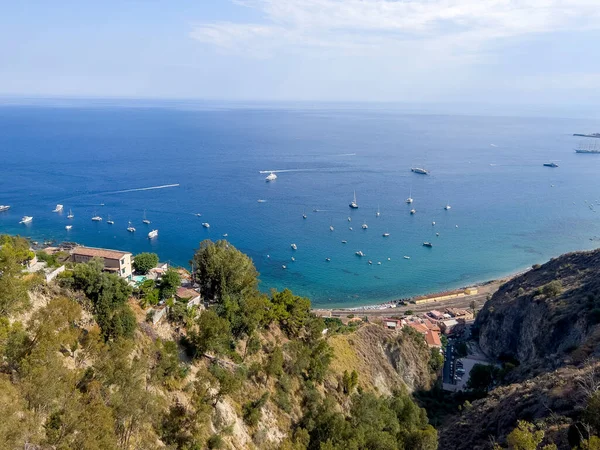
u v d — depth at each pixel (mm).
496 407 69000
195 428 46750
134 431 39531
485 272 183125
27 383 32062
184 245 190750
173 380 51312
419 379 104812
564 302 105688
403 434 66938
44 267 57562
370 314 144125
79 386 38219
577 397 56062
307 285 165625
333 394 73625
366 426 64312
